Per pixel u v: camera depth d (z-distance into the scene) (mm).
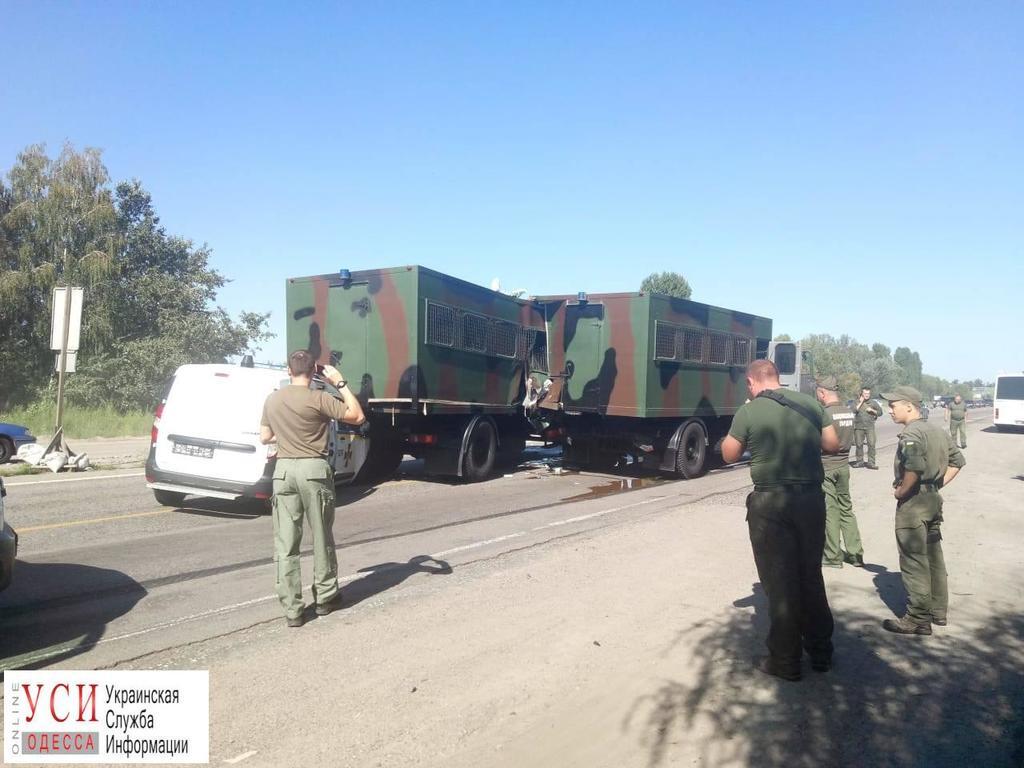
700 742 3748
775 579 4512
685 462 14672
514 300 14227
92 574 6695
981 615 5887
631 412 13680
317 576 5539
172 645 4934
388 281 12039
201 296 34406
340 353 12547
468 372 12992
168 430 9602
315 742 3666
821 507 4555
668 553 7715
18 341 31109
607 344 14070
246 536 8375
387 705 4078
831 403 7438
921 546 5379
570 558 7457
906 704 4227
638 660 4789
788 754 3648
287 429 5383
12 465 13859
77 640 5023
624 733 3828
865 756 3646
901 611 5973
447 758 3545
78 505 10102
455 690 4285
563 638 5152
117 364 30281
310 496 5383
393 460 13719
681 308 14562
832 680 4539
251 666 4586
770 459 4531
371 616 5566
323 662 4664
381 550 7844
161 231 36719
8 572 4988
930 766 3562
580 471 15688
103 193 32594
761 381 4793
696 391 15125
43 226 31266
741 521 9609
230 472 9281
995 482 14773
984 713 4137
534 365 14828
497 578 6680
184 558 7344
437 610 5723
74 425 25094
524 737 3764
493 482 13625
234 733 3750
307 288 12945
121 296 32344
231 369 9742
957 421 25672
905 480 5410
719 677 4547
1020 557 7961
